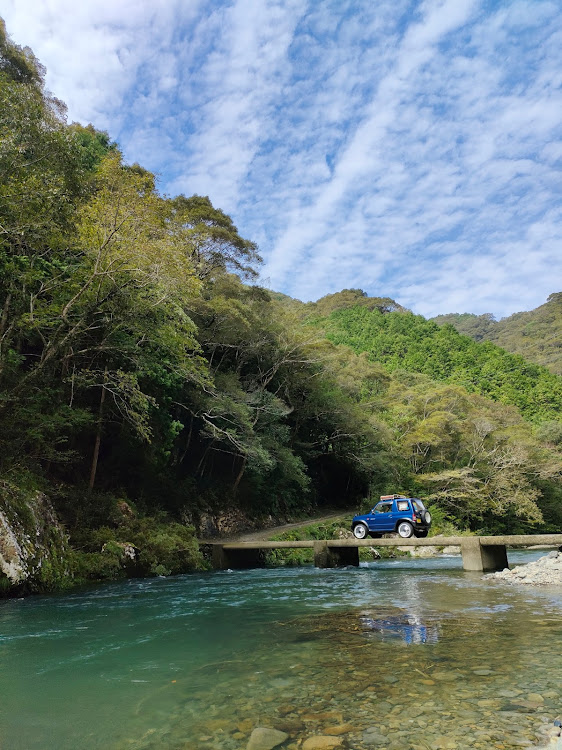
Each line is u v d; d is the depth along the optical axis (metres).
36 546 12.60
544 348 142.62
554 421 72.81
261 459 26.81
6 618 8.59
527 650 5.53
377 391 60.44
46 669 5.41
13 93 14.88
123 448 21.05
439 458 43.47
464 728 3.55
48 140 15.23
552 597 9.45
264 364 34.56
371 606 9.18
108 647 6.41
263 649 6.13
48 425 14.70
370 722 3.72
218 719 3.90
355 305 140.75
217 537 26.02
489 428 43.84
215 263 29.98
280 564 22.61
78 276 14.65
